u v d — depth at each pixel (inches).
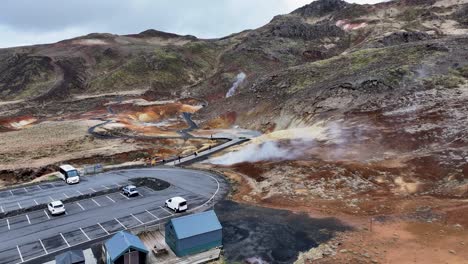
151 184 1835.6
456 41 3351.4
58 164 2559.1
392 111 2442.2
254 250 1120.2
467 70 2699.3
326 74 3791.8
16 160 2755.9
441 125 2068.2
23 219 1397.6
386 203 1427.2
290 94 3668.8
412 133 2062.0
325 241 1157.1
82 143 3233.3
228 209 1466.5
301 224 1293.1
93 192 1728.6
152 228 1277.1
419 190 1535.4
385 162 1790.1
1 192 1793.8
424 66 2942.9
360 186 1615.4
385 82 2847.0
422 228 1191.6
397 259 1018.7
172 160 2380.7
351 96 2901.1
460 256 1004.6
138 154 2807.6
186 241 1093.1
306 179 1715.1
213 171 2063.2
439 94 2475.4
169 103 5191.9
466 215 1229.1
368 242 1129.4
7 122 4530.0
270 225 1295.5
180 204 1435.8
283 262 1048.2
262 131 3388.3
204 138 3223.4
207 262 1061.1
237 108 4106.8
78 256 989.2
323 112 2881.4
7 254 1120.2
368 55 3806.6
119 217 1402.6
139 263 1023.6
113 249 1008.2
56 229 1299.2
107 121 4190.5
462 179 1525.6
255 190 1708.9
